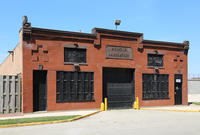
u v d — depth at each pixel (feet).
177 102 81.25
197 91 176.76
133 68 73.41
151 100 75.72
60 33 63.26
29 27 58.70
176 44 81.00
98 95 67.41
